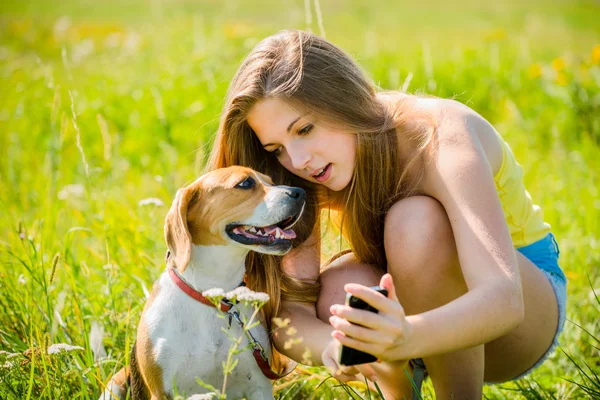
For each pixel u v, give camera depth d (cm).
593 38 1394
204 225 304
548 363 367
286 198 302
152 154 693
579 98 704
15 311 365
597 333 376
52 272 329
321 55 289
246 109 293
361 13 1592
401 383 312
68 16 1975
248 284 323
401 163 294
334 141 287
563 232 495
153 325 301
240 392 319
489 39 1032
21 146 700
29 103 806
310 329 284
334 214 342
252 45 848
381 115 296
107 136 419
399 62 913
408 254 270
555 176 598
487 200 259
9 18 1903
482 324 226
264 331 309
